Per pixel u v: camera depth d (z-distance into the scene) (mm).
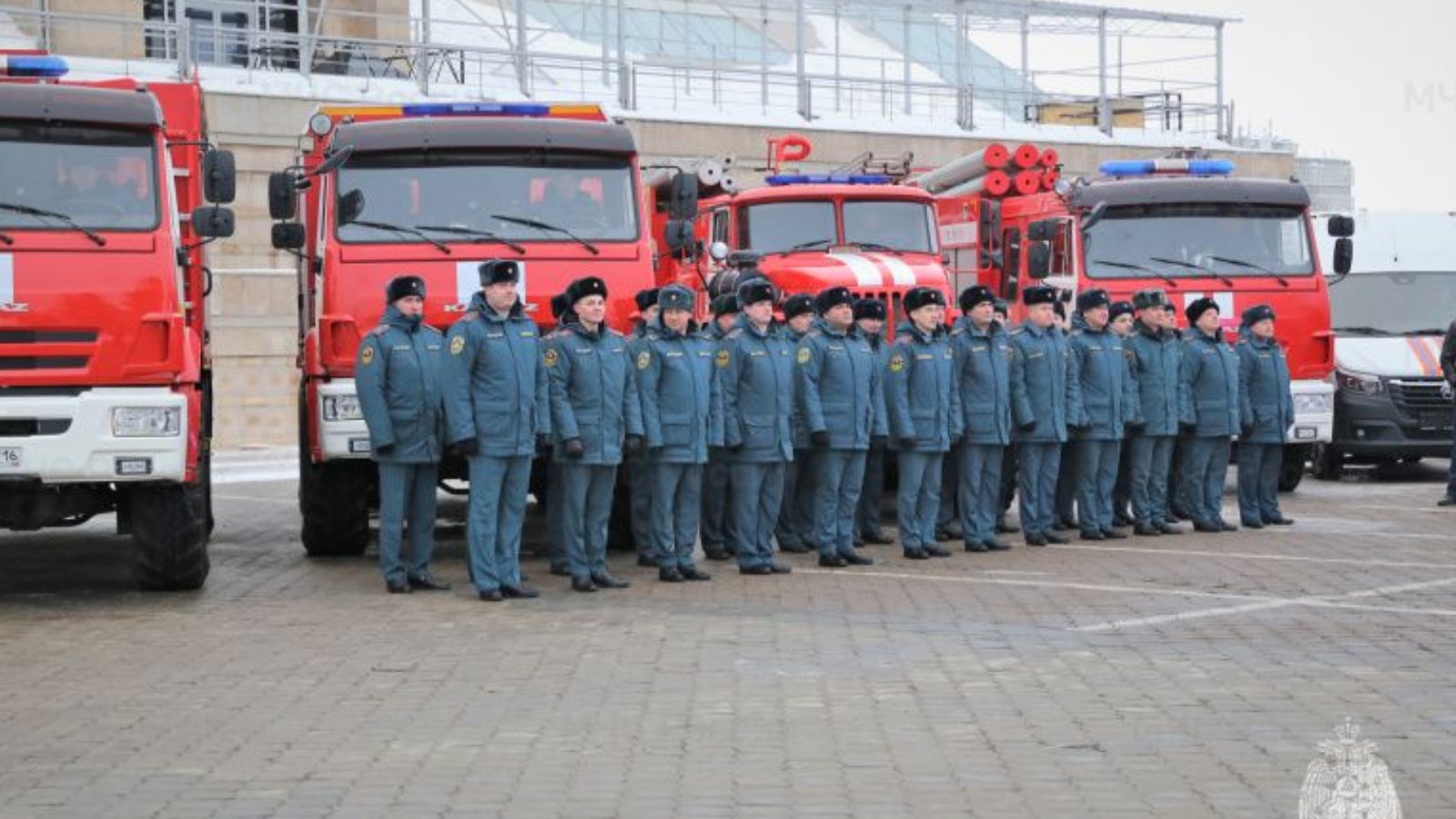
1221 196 21641
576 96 34406
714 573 15930
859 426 16172
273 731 9648
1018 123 40594
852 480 16328
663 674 11055
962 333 17188
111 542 19125
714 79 35969
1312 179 43875
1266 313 18953
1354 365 24125
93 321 13672
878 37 44062
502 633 12648
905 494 16797
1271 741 9195
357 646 12180
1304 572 15430
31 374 13531
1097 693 10406
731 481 16188
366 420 14602
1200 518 18875
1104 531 18344
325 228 16000
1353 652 11680
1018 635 12375
